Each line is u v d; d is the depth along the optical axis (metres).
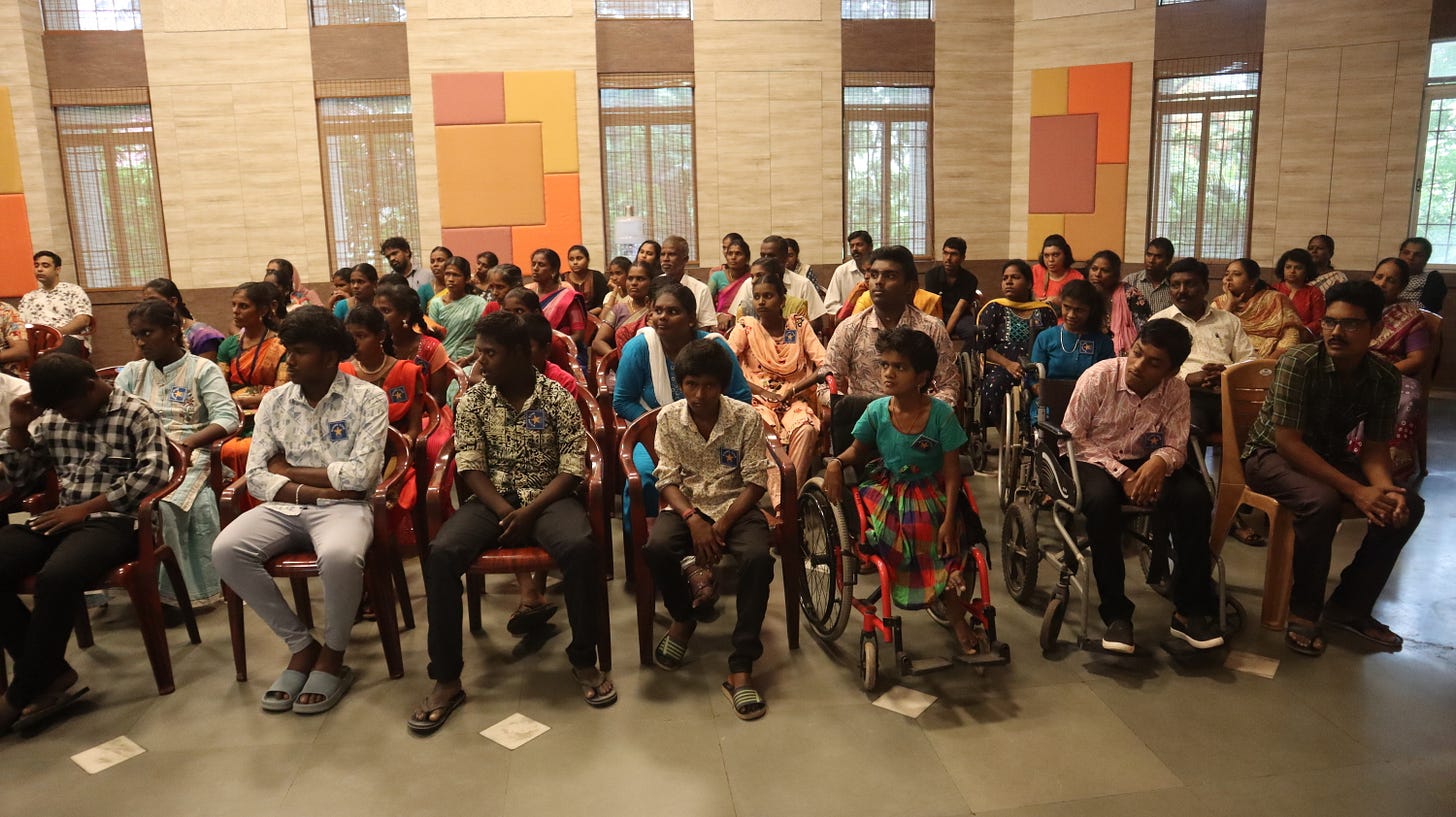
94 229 8.65
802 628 3.35
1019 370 4.66
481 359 2.96
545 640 3.28
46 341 5.60
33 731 2.75
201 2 8.38
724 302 6.10
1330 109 7.80
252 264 8.75
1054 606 3.04
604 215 8.83
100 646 3.30
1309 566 3.11
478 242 8.75
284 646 3.29
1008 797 2.36
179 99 8.47
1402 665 3.01
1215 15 8.12
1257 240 8.26
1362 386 3.10
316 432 3.07
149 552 2.92
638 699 2.87
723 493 3.04
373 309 3.67
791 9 8.67
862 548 3.04
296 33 8.45
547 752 2.59
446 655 2.75
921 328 4.03
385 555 2.97
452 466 3.23
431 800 2.38
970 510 3.01
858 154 8.98
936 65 8.88
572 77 8.53
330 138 8.65
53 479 3.29
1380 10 7.50
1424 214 7.68
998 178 9.12
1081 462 3.26
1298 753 2.53
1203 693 2.85
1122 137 8.62
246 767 2.54
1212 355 4.49
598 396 4.25
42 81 8.34
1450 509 4.55
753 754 2.56
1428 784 2.38
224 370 4.49
